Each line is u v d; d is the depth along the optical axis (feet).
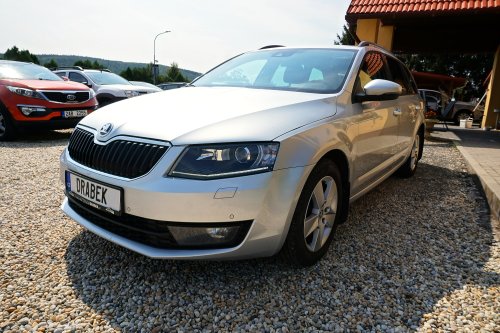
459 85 73.51
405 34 40.52
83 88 25.35
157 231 6.96
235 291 7.42
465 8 29.35
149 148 7.07
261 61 11.91
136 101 9.18
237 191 6.70
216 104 8.26
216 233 6.86
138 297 7.13
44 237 9.42
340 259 8.86
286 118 7.77
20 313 6.52
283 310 6.91
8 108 22.71
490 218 12.10
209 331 6.30
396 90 9.99
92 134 8.24
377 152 11.27
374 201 13.52
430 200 13.88
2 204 11.62
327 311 6.92
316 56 11.33
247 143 6.94
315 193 8.16
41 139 24.86
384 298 7.38
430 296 7.50
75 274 7.81
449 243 10.06
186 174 6.72
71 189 8.46
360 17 32.53
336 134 8.48
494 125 46.98
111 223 7.66
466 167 20.53
